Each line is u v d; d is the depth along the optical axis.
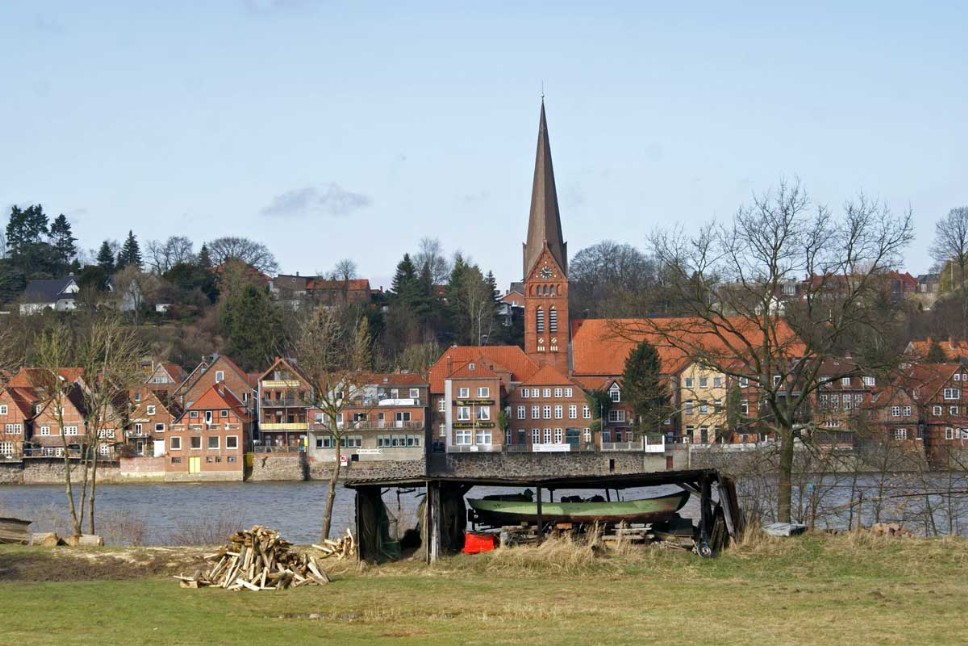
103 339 94.50
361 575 40.06
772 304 62.38
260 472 149.62
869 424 55.44
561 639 27.89
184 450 148.88
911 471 58.09
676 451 145.88
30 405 156.88
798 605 32.16
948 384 72.31
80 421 156.12
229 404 150.25
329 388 71.81
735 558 40.06
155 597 36.12
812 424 54.53
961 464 57.88
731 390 60.97
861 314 54.50
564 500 46.50
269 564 38.72
